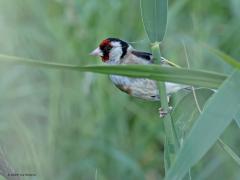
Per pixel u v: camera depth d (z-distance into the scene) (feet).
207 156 32.55
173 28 37.35
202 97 19.03
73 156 33.76
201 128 15.38
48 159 30.25
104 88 35.86
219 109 15.21
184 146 15.48
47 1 39.29
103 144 34.09
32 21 38.42
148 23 17.72
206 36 36.42
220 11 40.04
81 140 34.27
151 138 35.94
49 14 39.09
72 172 33.04
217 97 15.17
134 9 38.29
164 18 17.70
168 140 18.29
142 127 36.14
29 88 35.76
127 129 35.58
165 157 18.30
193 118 18.98
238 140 32.09
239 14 38.55
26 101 35.24
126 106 36.32
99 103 35.55
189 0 39.50
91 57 36.78
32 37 37.63
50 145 31.22
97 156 34.04
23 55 37.06
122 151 33.55
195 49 33.58
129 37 37.29
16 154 21.65
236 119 17.29
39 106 35.22
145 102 36.52
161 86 18.47
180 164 15.49
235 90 15.01
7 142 22.26
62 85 35.81
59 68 14.02
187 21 38.04
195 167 32.30
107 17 37.78
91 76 35.17
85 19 37.76
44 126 34.40
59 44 37.29
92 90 35.91
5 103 34.71
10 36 37.24
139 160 35.37
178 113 18.98
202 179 31.86
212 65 33.88
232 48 37.40
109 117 35.32
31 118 34.53
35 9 38.55
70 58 36.99
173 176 15.47
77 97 35.58
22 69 35.76
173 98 27.27
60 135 34.32
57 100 34.73
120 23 37.88
